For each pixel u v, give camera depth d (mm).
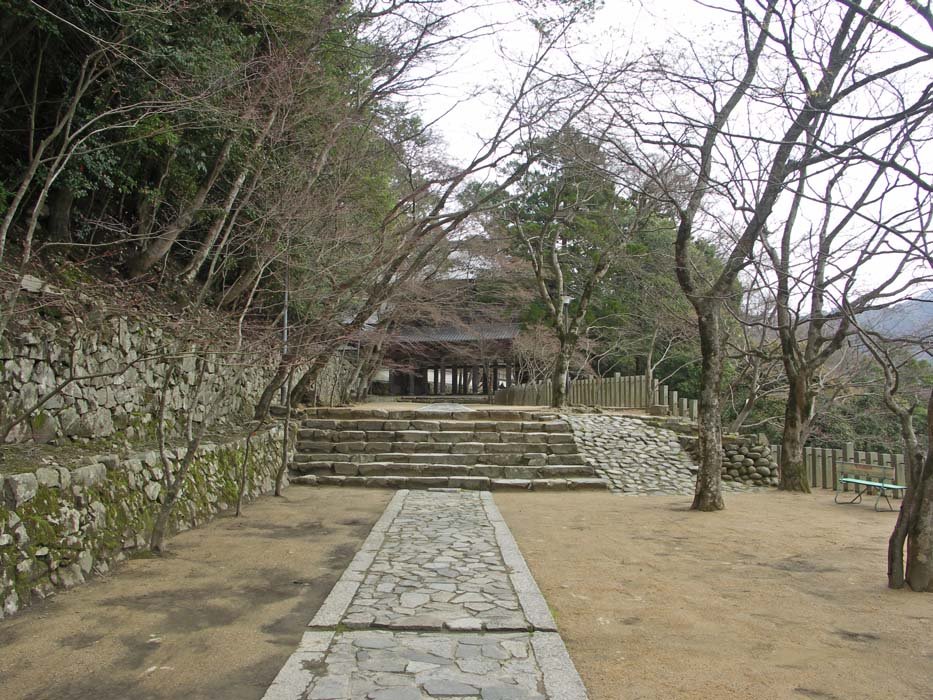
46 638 3752
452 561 5695
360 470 11312
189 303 8531
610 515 8438
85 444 6566
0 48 6758
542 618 4145
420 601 4504
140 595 4594
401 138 11719
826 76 7602
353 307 12273
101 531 5223
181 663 3467
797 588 5020
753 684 3273
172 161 8961
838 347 10930
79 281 7512
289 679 3213
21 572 4234
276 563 5590
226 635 3881
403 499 9367
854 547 6570
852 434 17641
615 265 19047
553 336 22359
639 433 13102
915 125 5742
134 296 7648
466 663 3443
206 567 5406
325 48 9281
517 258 18484
